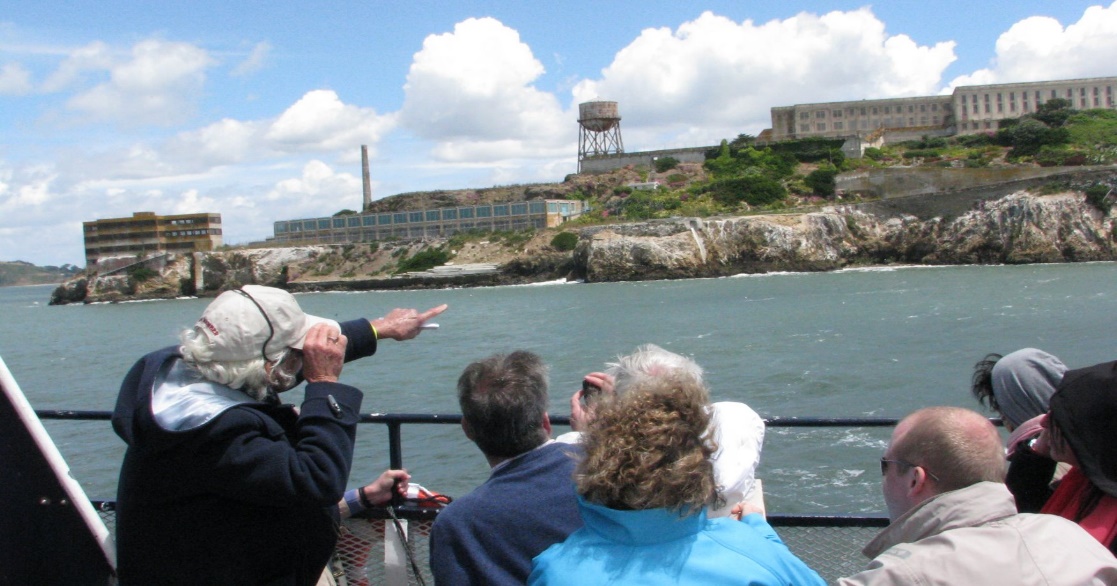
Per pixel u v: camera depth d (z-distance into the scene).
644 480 2.51
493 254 122.31
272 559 3.23
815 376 27.00
